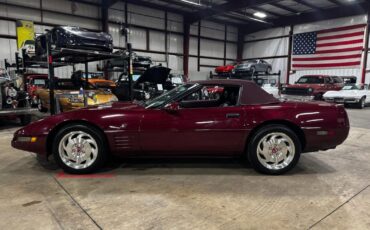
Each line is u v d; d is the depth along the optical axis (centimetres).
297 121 315
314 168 354
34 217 222
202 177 318
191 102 415
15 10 1293
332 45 1844
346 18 1767
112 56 609
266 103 327
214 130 315
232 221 217
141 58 1341
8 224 211
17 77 822
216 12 1819
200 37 2145
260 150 321
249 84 333
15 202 250
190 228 206
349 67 1767
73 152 321
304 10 1909
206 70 2222
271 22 2161
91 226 208
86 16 1543
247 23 2345
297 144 319
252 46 2359
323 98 1291
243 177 318
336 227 208
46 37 512
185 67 2047
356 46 1728
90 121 313
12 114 636
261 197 263
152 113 319
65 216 224
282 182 303
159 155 329
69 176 320
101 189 281
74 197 261
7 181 304
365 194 271
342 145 495
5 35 1270
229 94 366
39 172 334
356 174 332
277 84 1802
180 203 249
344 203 250
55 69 1436
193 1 1750
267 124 321
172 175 325
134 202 251
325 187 289
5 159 389
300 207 242
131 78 631
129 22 1736
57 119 318
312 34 1942
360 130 664
